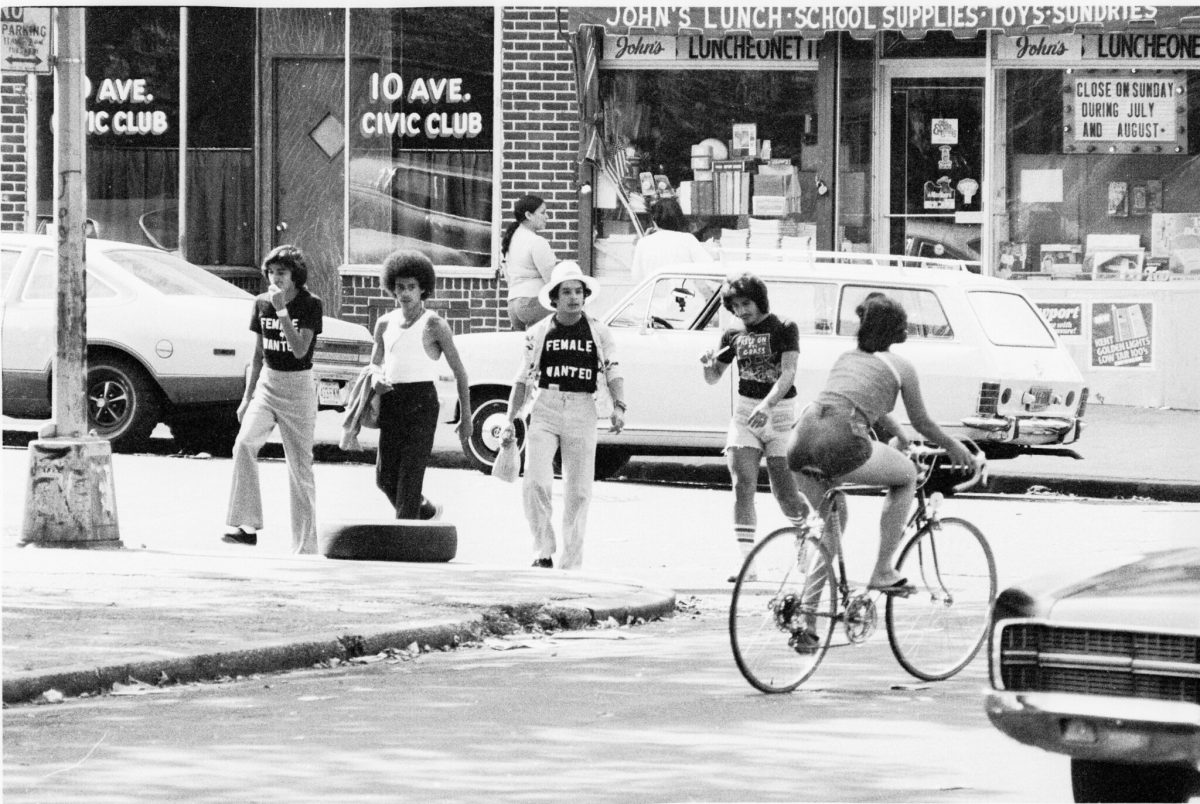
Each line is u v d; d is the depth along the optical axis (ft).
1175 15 131.95
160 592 71.31
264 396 84.38
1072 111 138.41
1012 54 138.41
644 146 141.69
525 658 64.80
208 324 112.78
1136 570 43.11
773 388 80.79
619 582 76.48
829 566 60.80
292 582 74.38
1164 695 40.19
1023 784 46.83
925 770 48.29
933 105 139.64
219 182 150.30
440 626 66.28
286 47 148.05
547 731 52.60
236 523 85.71
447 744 50.93
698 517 99.09
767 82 140.67
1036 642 41.93
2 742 50.93
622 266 142.10
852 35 138.10
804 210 141.08
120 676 58.23
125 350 113.09
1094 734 40.81
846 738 52.19
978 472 63.36
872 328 62.28
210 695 57.93
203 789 45.88
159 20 149.48
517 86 141.59
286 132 149.18
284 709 55.67
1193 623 39.91
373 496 102.73
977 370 104.88
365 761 48.88
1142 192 138.41
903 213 140.46
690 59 140.77
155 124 150.10
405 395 82.74
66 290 84.43
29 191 149.38
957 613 63.62
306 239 149.48
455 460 119.96
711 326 108.06
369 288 145.28
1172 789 44.04
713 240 141.38
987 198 139.33
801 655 59.98
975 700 58.34
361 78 145.28
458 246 143.54
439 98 143.23
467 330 142.92
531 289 121.90
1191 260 137.90
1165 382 136.87
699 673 62.08
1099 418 132.98
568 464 80.23
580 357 79.77
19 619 65.26
